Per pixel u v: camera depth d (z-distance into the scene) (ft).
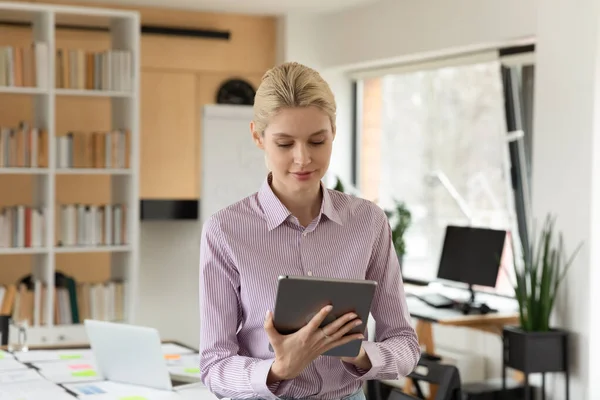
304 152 5.94
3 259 24.41
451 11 21.25
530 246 17.20
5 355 12.78
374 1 23.91
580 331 16.33
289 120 5.92
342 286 5.54
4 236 19.36
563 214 16.63
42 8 19.34
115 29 21.39
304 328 5.58
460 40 21.01
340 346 5.78
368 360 6.17
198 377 11.25
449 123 23.00
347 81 26.84
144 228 20.86
